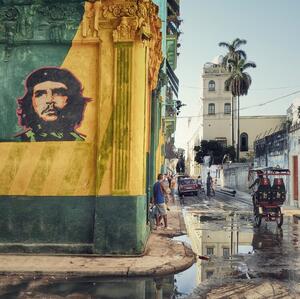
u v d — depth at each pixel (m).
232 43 61.59
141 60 9.56
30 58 9.85
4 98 9.85
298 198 23.41
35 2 9.74
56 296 6.33
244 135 70.25
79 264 8.27
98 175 9.38
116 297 6.33
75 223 9.42
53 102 9.74
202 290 6.74
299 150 23.28
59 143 9.64
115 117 9.42
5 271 7.80
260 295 6.39
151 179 15.08
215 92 73.00
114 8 9.55
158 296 6.41
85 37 9.64
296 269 8.18
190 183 34.03
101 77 9.56
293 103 45.59
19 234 9.48
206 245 10.93
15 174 9.63
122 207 9.26
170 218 16.53
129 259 8.74
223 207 22.84
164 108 26.80
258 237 12.28
